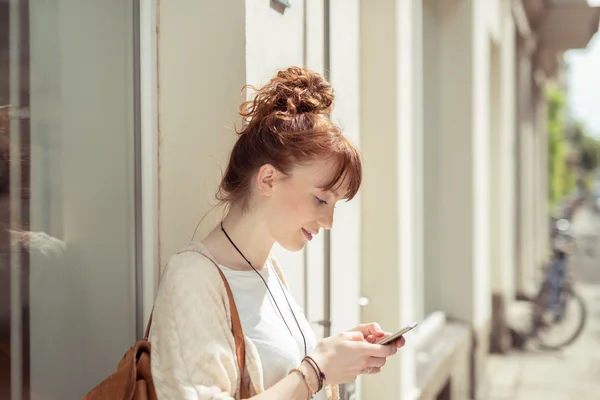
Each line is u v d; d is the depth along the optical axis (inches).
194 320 57.8
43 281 70.6
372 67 141.5
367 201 143.2
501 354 292.2
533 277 445.7
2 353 66.5
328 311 108.4
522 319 327.0
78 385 75.4
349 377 61.4
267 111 64.4
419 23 194.9
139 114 82.9
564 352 297.7
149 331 63.9
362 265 143.9
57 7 71.7
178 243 84.0
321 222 63.6
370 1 141.3
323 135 61.5
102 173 77.8
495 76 284.5
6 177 66.6
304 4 98.8
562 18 403.2
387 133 141.2
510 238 324.5
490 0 248.2
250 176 64.6
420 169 199.0
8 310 66.9
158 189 84.4
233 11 81.1
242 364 60.0
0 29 65.8
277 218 63.8
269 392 57.8
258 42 84.1
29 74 68.8
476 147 218.7
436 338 197.9
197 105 82.8
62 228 72.9
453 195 219.1
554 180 685.9
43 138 70.4
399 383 139.4
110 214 79.0
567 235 337.7
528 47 403.2
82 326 75.6
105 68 78.0
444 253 222.5
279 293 68.9
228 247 65.4
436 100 213.9
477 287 224.2
